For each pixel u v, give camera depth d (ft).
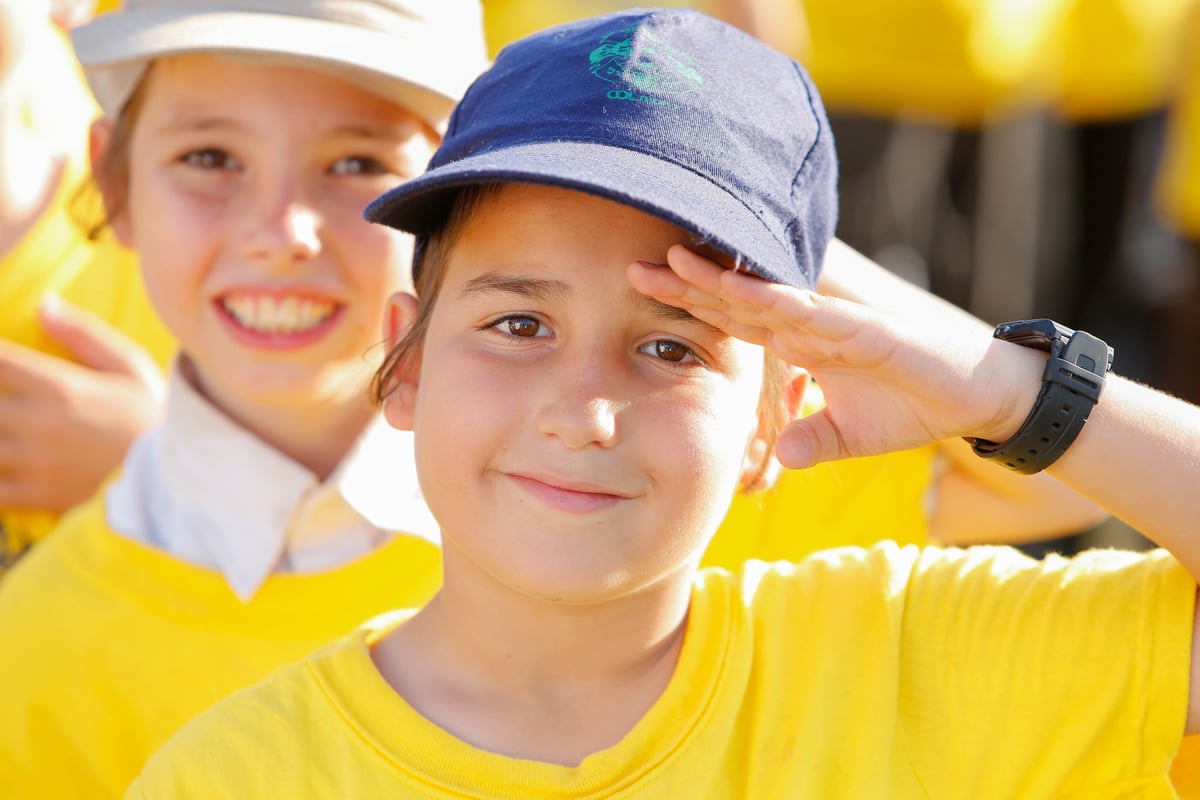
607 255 7.87
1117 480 8.33
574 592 7.83
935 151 22.16
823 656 8.71
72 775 10.53
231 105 10.55
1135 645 8.38
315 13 10.52
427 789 7.95
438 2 11.05
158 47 10.39
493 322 8.10
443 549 8.61
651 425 7.88
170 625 10.71
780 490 11.32
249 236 10.52
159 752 8.29
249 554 10.77
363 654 8.43
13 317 13.94
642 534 7.91
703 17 8.59
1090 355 8.27
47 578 11.14
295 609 10.73
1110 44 24.23
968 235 22.79
